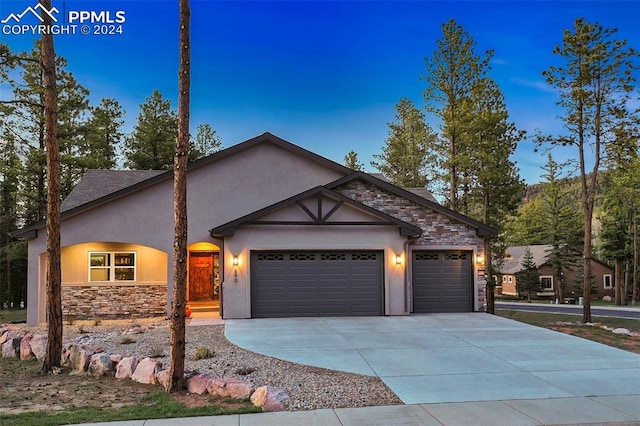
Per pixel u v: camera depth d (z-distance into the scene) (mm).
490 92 25578
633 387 7609
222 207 17016
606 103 19203
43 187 27969
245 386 7180
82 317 16719
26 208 29578
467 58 25141
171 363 7672
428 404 6707
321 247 15797
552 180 43062
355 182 17359
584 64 18766
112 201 16344
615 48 18656
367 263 16141
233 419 6113
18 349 11477
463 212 27766
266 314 15523
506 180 25375
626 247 39250
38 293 15797
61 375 9164
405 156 40062
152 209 16547
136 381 8461
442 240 17156
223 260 16109
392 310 15945
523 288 44781
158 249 16469
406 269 16188
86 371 9320
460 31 25266
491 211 26359
